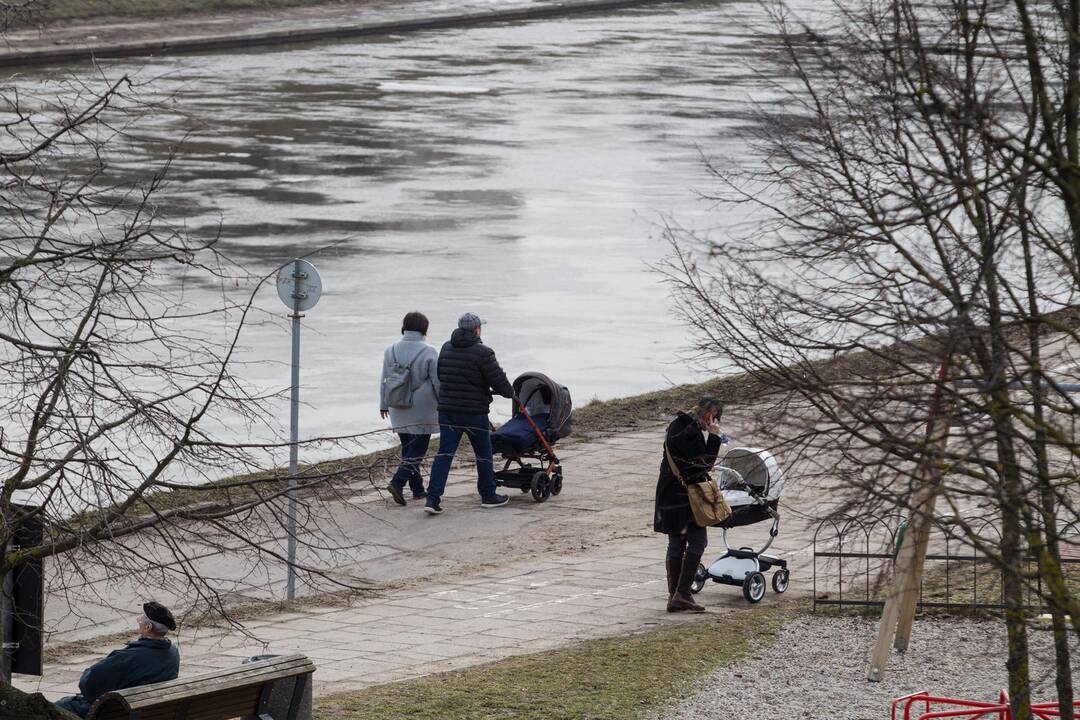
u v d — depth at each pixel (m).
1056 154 23.34
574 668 40.22
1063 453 45.31
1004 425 23.38
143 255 36.78
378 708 36.19
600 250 117.38
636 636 44.25
